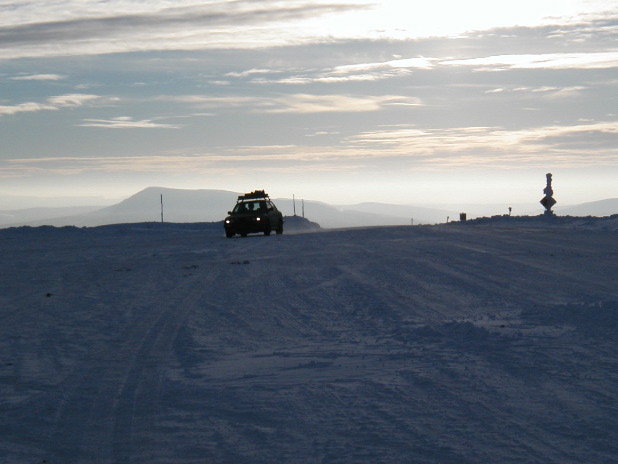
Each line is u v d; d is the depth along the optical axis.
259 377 11.10
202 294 19.95
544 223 47.78
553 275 21.45
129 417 9.36
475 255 27.55
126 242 41.88
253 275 23.83
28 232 52.09
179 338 14.21
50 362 12.46
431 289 19.38
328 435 8.37
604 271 22.23
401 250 30.41
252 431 8.63
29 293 20.86
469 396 9.64
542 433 8.15
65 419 9.33
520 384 10.12
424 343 12.95
